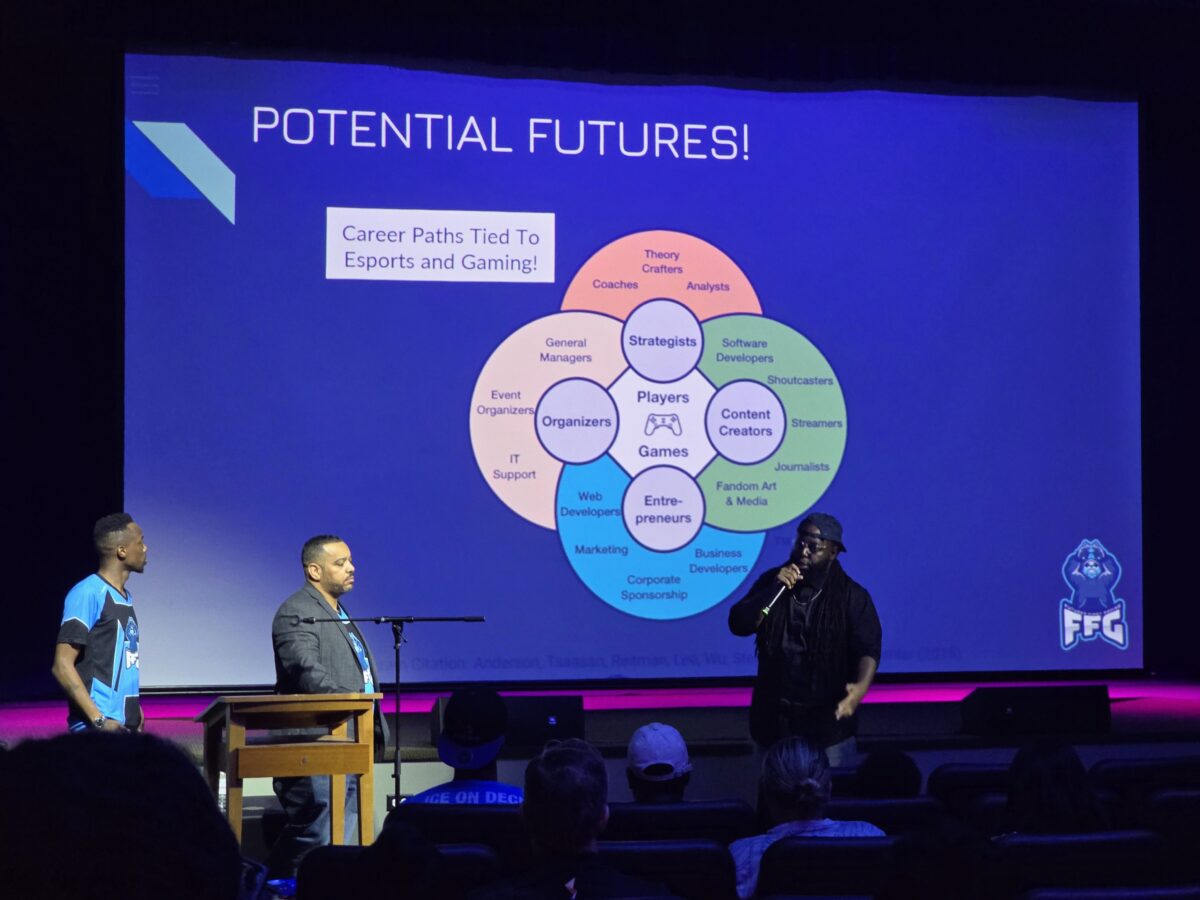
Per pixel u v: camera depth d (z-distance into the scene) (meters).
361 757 4.07
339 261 6.76
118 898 0.47
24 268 7.45
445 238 6.84
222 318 6.66
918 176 7.17
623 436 6.93
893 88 7.16
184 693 6.54
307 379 6.71
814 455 7.05
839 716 4.91
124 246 6.60
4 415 7.45
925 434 7.12
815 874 2.40
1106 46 7.34
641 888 2.23
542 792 2.25
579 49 6.94
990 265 7.21
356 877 1.81
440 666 6.72
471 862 2.44
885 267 7.14
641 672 6.87
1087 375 7.25
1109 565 7.21
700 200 7.04
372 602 6.70
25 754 0.49
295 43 6.74
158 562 6.57
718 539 6.96
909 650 7.04
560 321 6.92
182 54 6.67
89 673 4.57
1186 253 7.97
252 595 6.62
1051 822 2.79
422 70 6.84
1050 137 7.28
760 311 7.06
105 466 7.53
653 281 6.99
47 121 7.38
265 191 6.71
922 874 1.55
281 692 4.64
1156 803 2.82
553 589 6.83
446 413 6.81
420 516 6.76
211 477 6.62
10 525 7.45
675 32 7.05
